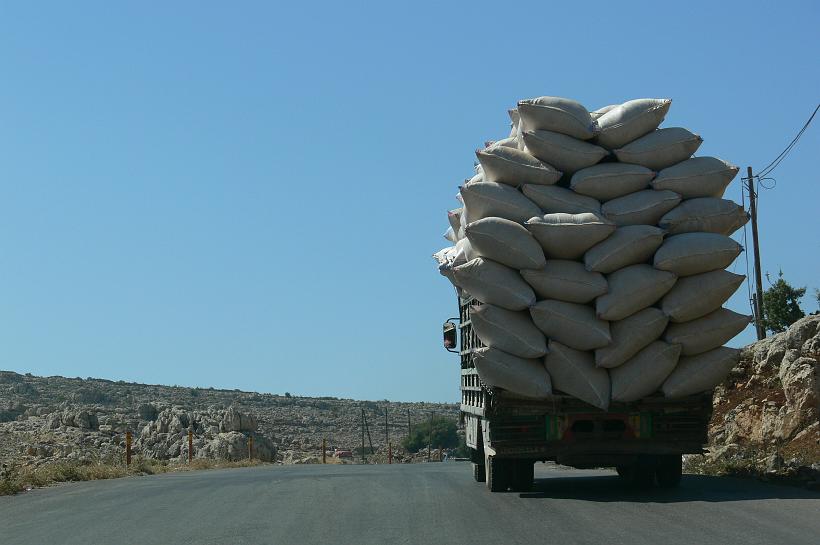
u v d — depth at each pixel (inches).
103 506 596.1
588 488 626.8
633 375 556.7
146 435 1764.3
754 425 868.6
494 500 561.3
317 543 413.4
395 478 775.7
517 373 557.3
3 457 1389.0
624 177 564.7
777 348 909.2
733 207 569.3
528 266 553.3
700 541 386.0
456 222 674.8
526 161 572.7
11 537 462.6
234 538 435.2
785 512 468.1
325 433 3117.6
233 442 1625.2
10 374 3865.7
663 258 545.6
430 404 5344.5
